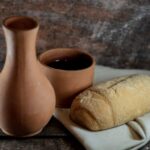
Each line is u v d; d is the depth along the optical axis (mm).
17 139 774
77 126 798
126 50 1022
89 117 778
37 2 942
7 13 948
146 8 971
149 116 833
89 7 959
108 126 788
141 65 1048
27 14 956
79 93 838
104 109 779
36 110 732
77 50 884
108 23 983
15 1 935
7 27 667
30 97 720
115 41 1007
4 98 718
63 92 830
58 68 859
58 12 959
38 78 730
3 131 779
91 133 782
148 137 785
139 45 1018
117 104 791
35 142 774
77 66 875
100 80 942
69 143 782
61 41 998
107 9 966
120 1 958
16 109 719
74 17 969
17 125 738
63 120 814
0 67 963
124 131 795
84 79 828
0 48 987
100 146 759
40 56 853
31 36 675
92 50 1017
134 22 986
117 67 1047
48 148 764
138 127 796
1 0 930
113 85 832
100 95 798
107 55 1026
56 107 854
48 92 753
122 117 796
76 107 794
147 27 995
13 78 707
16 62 695
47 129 808
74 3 951
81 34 992
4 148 753
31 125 747
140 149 782
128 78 867
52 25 975
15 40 669
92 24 982
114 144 766
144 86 844
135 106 812
